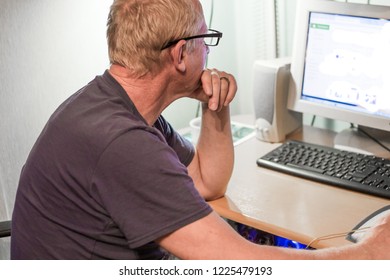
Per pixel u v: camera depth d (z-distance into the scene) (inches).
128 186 36.4
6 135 57.9
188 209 36.2
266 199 51.9
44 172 40.1
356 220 47.4
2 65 55.3
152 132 39.4
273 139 65.1
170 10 39.4
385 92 56.9
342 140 63.3
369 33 56.1
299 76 62.5
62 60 60.2
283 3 72.3
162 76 41.7
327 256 38.3
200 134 54.1
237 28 78.7
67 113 40.1
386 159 56.1
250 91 81.5
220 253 36.2
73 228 39.9
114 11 41.0
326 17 58.6
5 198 59.9
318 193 52.6
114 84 41.1
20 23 55.5
